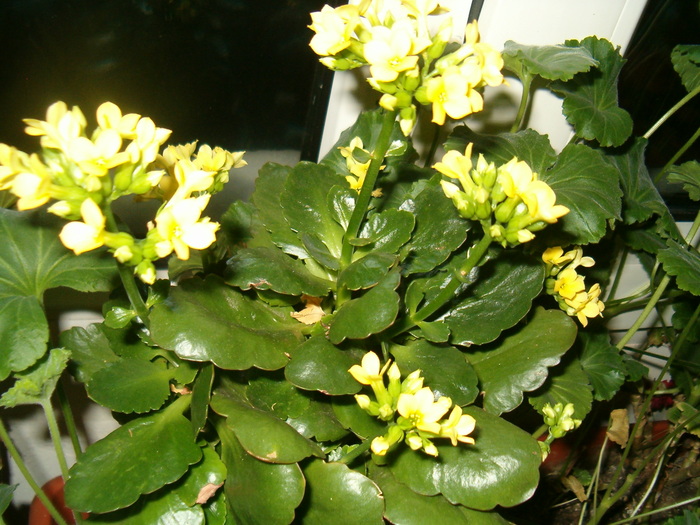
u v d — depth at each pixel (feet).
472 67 0.85
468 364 1.09
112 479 0.93
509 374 1.15
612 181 1.28
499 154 1.30
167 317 0.96
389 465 1.03
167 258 1.54
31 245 1.09
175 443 0.99
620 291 2.08
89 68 1.37
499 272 1.19
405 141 1.28
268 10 1.37
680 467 2.10
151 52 1.39
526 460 1.01
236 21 1.38
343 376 0.99
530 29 1.43
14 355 0.97
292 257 1.24
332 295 1.23
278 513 0.90
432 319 1.17
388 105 0.82
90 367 1.20
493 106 1.54
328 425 1.06
